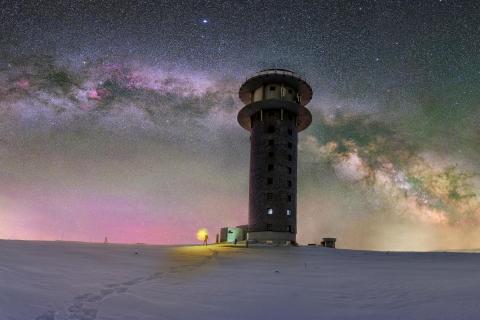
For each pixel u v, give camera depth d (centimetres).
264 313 1023
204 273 1922
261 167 5703
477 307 991
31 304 920
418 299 1158
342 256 3288
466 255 3234
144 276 1669
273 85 6069
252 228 5541
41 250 2291
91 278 1446
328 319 957
